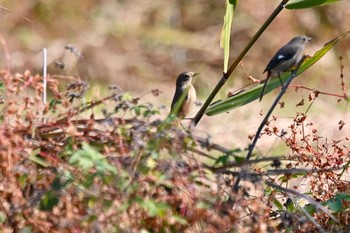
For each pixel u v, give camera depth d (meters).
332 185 9.69
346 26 28.81
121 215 7.85
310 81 25.91
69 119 8.66
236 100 10.25
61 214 7.93
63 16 27.97
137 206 7.89
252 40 10.34
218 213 8.20
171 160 8.19
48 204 8.14
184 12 29.89
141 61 27.62
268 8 28.91
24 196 8.46
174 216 8.00
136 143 8.10
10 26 27.00
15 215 7.98
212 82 25.83
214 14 29.97
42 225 7.87
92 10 28.72
